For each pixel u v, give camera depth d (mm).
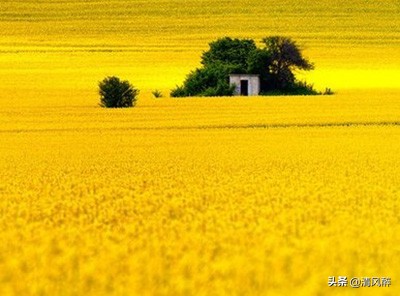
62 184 55250
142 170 65562
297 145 90062
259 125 114875
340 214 37156
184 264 26406
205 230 33500
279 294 23156
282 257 27109
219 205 41219
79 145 95125
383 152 81000
